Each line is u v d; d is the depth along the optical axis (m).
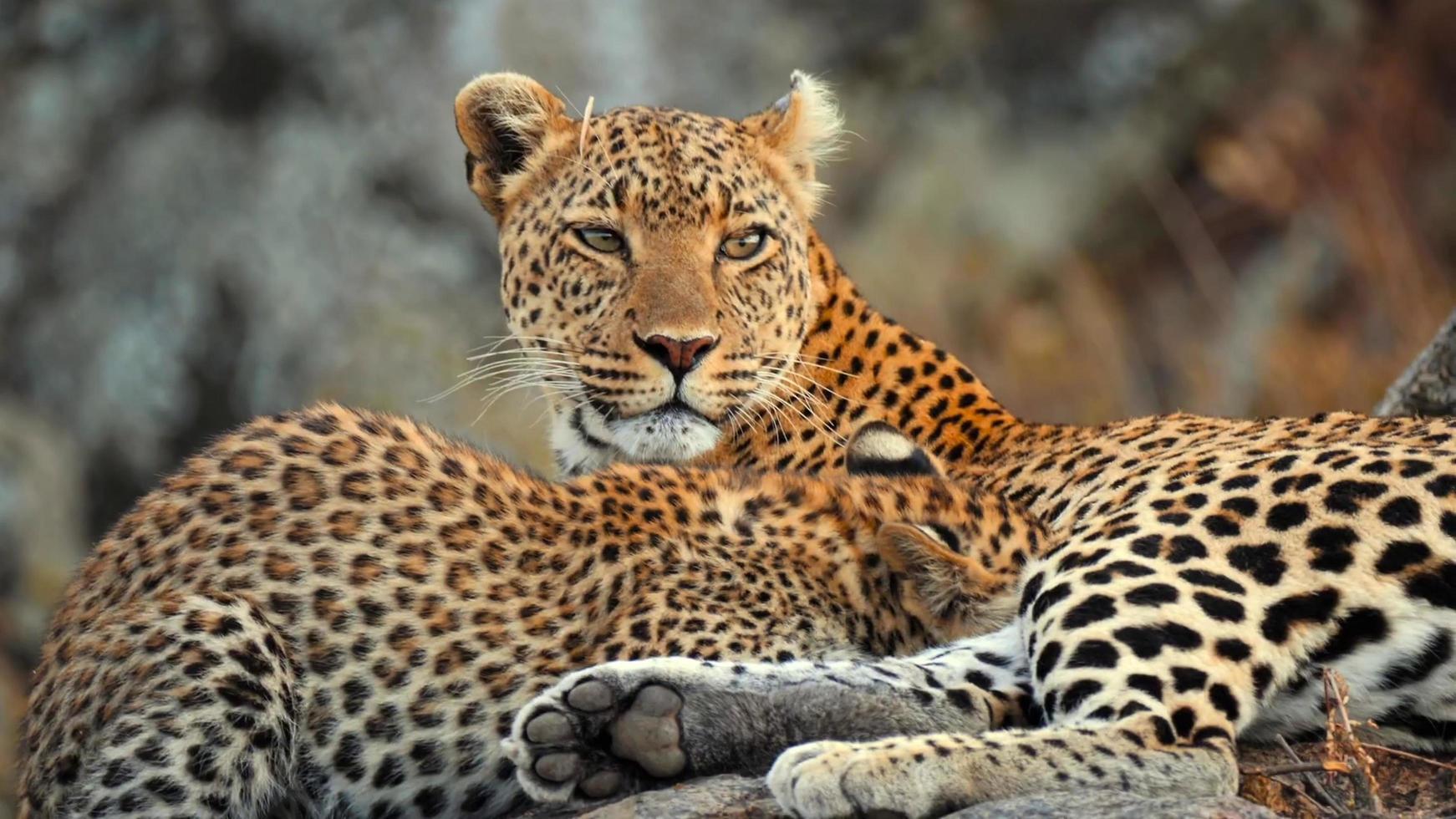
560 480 11.57
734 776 8.09
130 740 8.61
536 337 11.79
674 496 9.71
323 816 9.11
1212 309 23.36
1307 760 8.30
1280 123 24.77
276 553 9.25
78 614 9.37
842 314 12.05
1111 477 9.99
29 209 24.45
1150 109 25.78
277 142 24.47
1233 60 25.73
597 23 25.22
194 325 23.75
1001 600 9.41
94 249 24.28
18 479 22.83
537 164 11.96
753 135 12.05
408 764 9.11
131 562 9.40
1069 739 7.81
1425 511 8.52
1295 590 8.41
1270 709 8.43
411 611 9.18
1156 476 9.45
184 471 9.71
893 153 25.88
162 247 24.16
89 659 8.96
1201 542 8.57
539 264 11.72
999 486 10.76
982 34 26.33
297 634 9.11
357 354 23.16
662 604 9.18
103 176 24.59
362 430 9.80
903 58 26.30
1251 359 21.88
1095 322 22.48
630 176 11.41
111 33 25.19
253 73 24.91
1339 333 21.95
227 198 24.27
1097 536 8.78
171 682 8.70
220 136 24.62
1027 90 26.19
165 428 23.56
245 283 23.86
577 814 8.17
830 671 8.55
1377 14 25.50
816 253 12.20
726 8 25.97
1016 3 26.30
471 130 12.19
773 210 11.68
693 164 11.45
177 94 24.89
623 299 11.28
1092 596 8.40
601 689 8.23
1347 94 24.88
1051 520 10.26
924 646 9.58
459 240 24.27
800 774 7.49
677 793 7.85
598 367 11.29
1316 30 25.58
